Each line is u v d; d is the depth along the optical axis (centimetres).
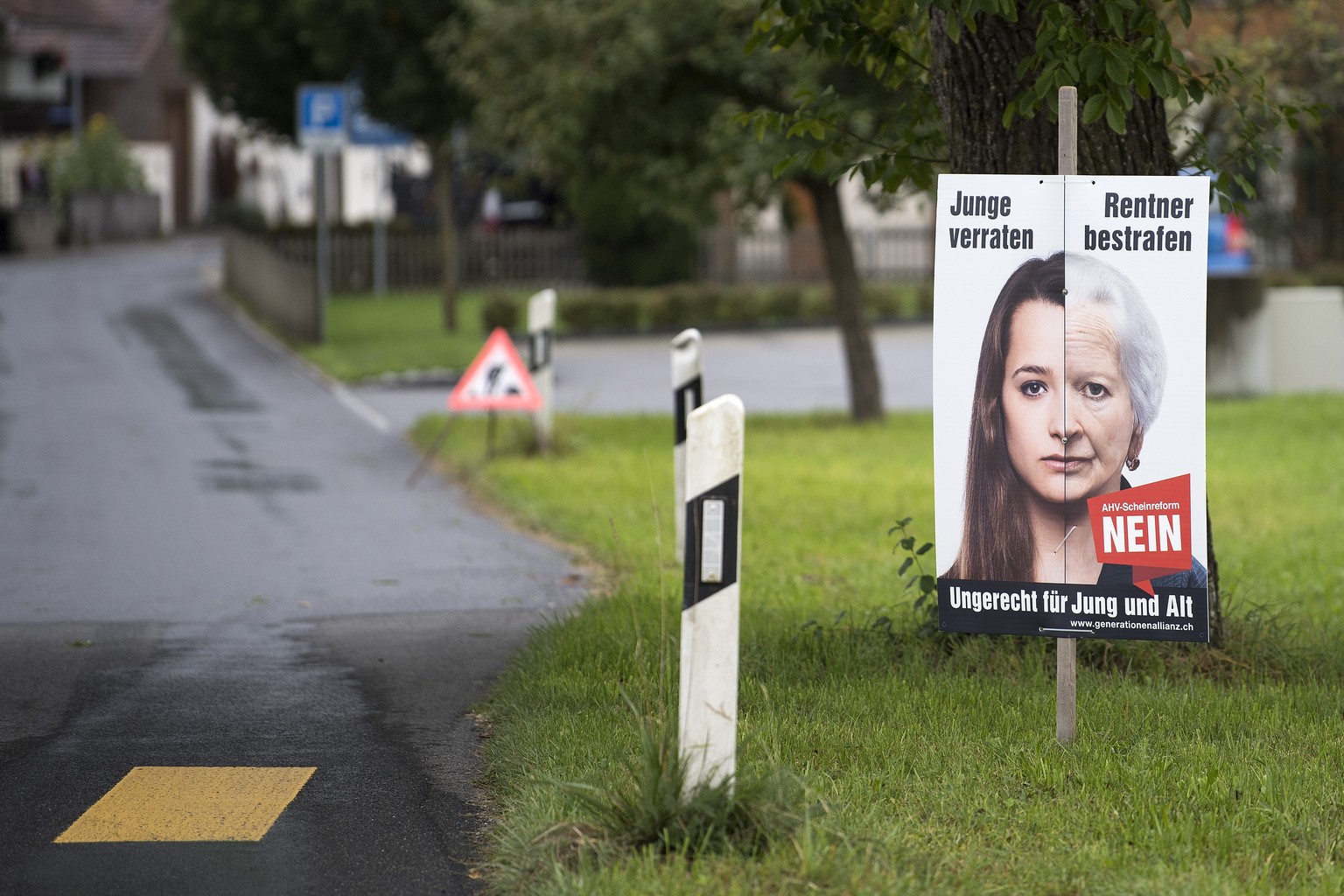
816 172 1655
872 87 3403
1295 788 1152
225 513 2733
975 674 1502
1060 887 980
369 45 5947
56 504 2794
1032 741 1276
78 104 11725
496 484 3009
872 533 2516
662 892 935
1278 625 1712
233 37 6700
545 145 3750
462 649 1758
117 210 10919
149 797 1224
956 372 1255
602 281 7675
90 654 1731
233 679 1616
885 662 1538
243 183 13450
